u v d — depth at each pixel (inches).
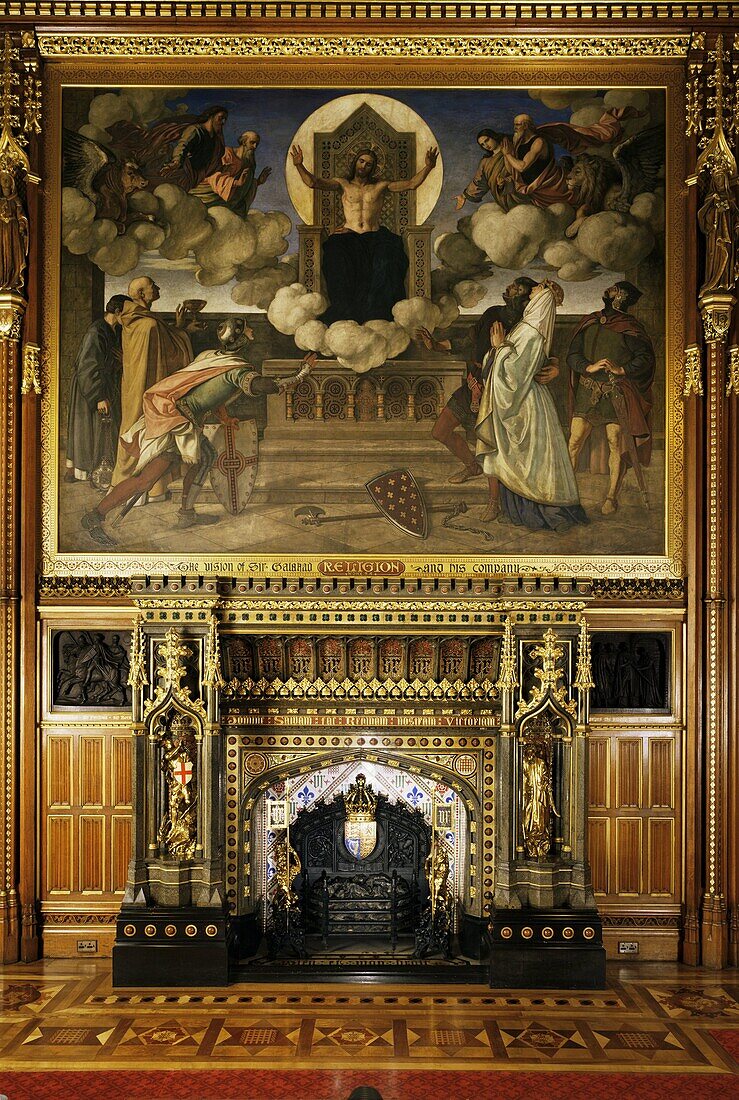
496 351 377.4
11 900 360.8
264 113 381.4
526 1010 309.6
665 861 369.7
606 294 378.6
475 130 380.8
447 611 344.2
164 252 379.6
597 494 374.6
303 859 361.1
